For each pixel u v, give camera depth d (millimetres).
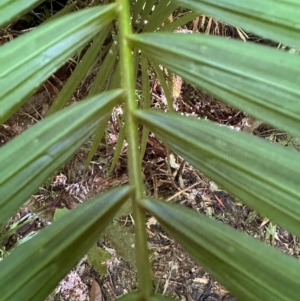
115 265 784
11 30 845
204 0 245
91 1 781
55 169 232
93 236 237
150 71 845
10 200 222
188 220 233
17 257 222
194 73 238
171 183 891
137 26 521
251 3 236
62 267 228
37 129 231
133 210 245
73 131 236
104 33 438
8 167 223
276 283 214
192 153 234
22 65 237
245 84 227
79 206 237
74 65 867
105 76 466
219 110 961
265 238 832
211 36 240
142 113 249
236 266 220
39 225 820
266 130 899
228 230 226
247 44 232
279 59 224
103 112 249
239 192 222
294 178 215
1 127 869
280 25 230
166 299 235
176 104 942
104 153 882
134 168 248
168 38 249
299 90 218
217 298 784
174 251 812
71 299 764
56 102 442
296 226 212
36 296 222
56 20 249
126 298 235
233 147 226
